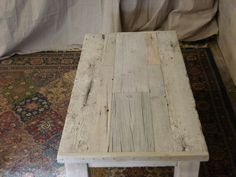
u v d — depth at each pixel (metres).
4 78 2.22
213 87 2.04
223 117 1.80
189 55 2.38
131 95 1.27
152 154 1.01
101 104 1.23
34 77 2.22
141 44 1.62
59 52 2.50
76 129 1.12
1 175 1.52
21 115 1.89
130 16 2.42
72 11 2.44
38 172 1.53
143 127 1.12
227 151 1.58
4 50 2.42
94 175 1.49
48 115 1.88
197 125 1.12
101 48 1.59
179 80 1.34
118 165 1.08
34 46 2.52
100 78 1.38
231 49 2.10
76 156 1.03
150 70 1.42
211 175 1.47
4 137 1.74
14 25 2.38
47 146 1.68
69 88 2.10
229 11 2.13
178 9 2.39
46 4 2.34
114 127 1.12
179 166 1.07
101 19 2.45
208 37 2.51
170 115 1.17
